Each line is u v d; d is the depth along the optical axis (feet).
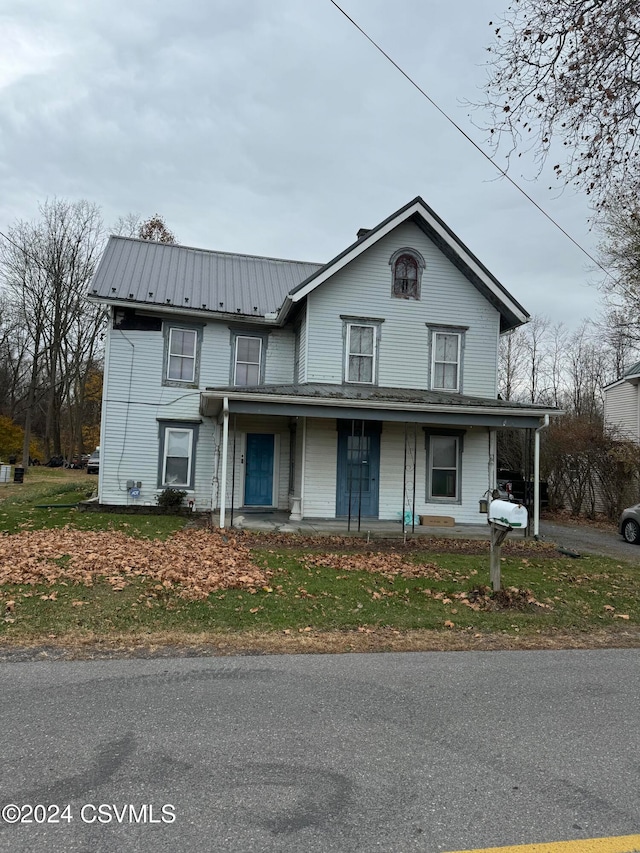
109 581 23.82
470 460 49.24
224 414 39.58
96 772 9.98
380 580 27.25
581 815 9.18
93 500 51.55
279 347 53.11
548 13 23.66
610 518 61.16
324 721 12.39
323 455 46.75
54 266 112.98
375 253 49.24
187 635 18.12
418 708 13.32
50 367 119.96
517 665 16.72
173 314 50.49
